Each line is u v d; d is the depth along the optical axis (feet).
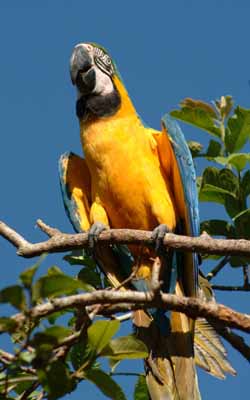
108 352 22.84
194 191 36.01
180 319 33.58
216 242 29.35
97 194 37.19
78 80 39.17
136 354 23.24
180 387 32.50
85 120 37.91
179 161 35.88
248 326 26.32
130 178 36.40
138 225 37.19
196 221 35.81
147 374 30.91
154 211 36.40
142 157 36.70
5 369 22.63
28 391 24.86
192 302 26.50
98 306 26.30
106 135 36.99
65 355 24.70
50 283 20.38
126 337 23.17
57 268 20.56
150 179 36.45
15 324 21.09
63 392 21.26
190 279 35.37
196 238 30.25
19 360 21.25
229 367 32.96
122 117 37.52
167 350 33.27
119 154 36.52
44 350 21.07
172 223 36.65
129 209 36.78
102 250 35.76
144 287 36.45
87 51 39.93
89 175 38.91
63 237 31.76
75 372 22.41
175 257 35.81
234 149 37.40
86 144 37.35
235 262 35.32
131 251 36.19
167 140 36.47
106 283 36.78
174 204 37.04
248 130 36.99
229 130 37.14
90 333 22.62
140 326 33.71
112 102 37.91
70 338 24.40
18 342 23.24
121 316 33.94
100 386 22.16
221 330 31.14
